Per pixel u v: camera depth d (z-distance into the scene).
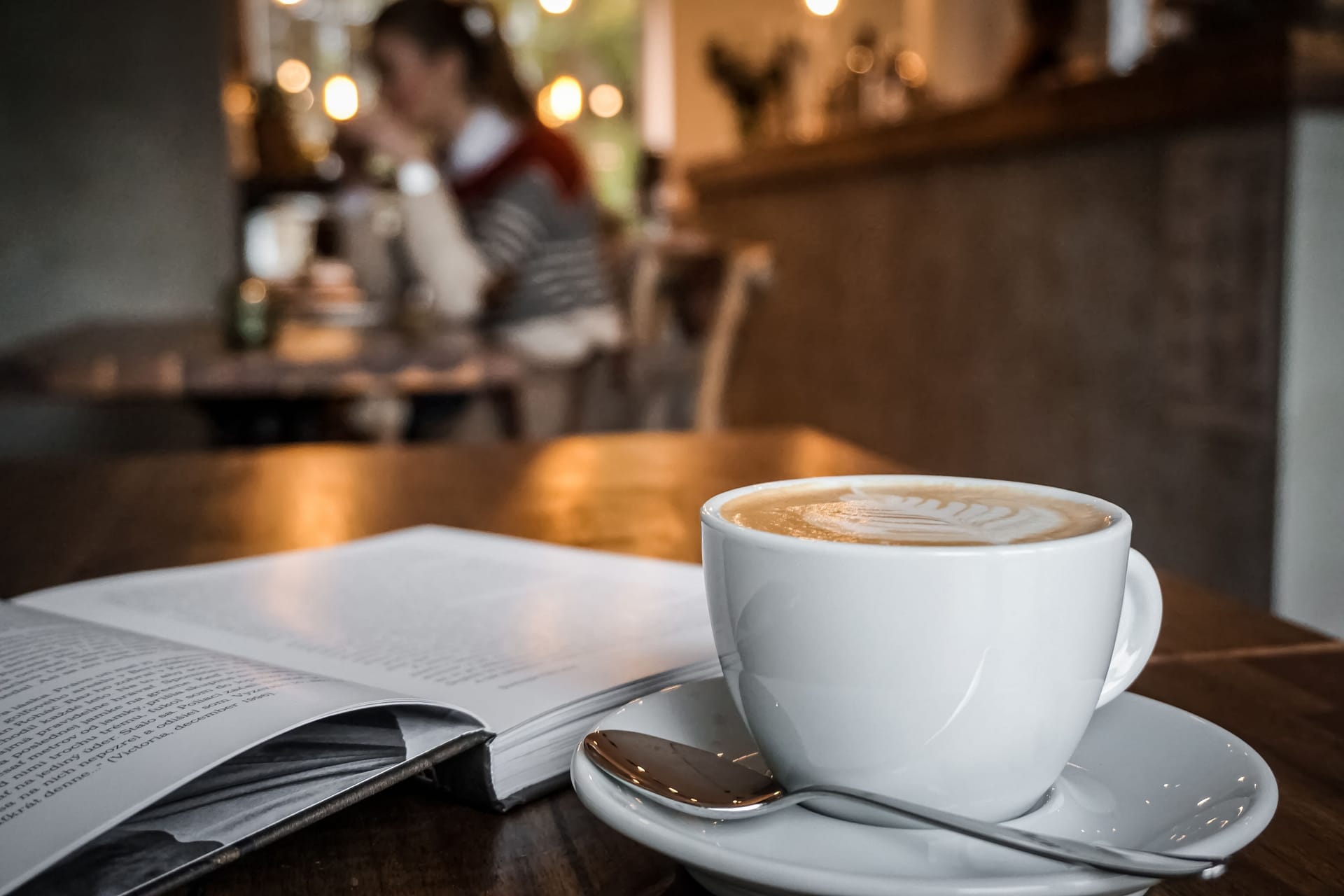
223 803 0.42
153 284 3.33
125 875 0.39
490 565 0.68
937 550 0.39
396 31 2.68
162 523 0.89
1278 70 2.06
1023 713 0.40
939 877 0.37
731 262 2.41
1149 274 2.58
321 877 0.42
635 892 0.41
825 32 5.63
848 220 4.12
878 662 0.39
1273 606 2.27
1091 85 2.59
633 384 2.44
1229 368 2.35
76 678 0.47
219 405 2.14
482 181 2.69
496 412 2.41
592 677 0.50
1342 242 2.20
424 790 0.47
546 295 2.58
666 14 6.39
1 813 0.39
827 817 0.41
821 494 0.46
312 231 3.86
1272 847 0.43
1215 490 2.41
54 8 3.17
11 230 3.22
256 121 3.79
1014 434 3.20
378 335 2.18
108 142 3.25
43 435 3.20
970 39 4.95
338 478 1.08
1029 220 3.04
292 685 0.46
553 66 6.48
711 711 0.47
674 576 0.65
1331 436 2.25
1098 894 0.36
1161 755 0.43
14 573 0.73
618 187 6.46
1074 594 0.40
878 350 3.97
